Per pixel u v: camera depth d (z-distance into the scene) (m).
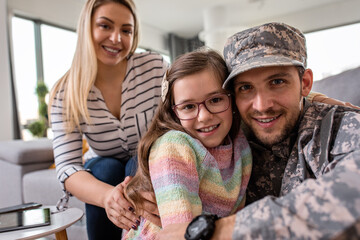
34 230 1.00
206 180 0.86
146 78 1.50
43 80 4.80
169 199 0.71
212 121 0.87
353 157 0.54
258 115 0.81
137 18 1.54
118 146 1.45
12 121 3.83
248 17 7.06
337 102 1.00
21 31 4.63
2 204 2.28
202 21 7.31
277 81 0.78
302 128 0.84
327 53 6.57
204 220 0.55
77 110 1.32
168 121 0.92
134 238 0.89
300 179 0.80
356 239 0.40
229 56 0.87
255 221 0.48
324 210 0.43
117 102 1.46
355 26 6.29
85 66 1.33
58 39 5.20
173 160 0.77
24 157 2.16
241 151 0.94
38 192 2.03
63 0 5.18
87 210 1.24
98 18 1.35
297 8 6.67
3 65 3.75
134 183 0.90
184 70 0.87
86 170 1.25
